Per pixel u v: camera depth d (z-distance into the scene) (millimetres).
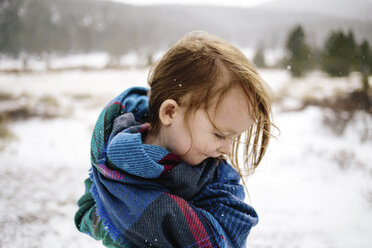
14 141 7328
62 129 9211
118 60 50094
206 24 127375
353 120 9008
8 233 3148
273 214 3846
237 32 130625
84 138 8188
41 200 4086
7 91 17000
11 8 62406
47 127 9406
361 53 27328
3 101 12930
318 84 22531
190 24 120688
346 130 8266
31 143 7395
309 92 17250
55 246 2953
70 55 62375
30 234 3170
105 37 76438
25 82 23672
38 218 3518
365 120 8891
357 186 4625
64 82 24406
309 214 3871
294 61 29281
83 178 5098
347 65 27297
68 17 76062
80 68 40000
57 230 3268
